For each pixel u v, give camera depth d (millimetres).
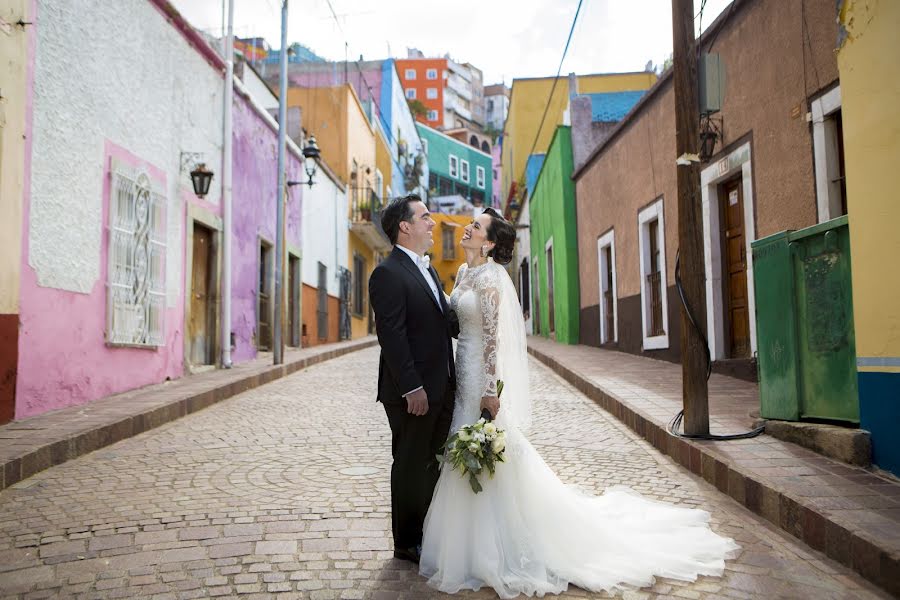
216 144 11258
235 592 2928
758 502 3943
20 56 6109
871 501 3559
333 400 8430
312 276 18391
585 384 8742
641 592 2936
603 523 3305
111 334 7668
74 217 7016
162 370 9125
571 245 18484
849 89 4270
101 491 4422
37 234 6383
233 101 12367
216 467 5062
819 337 4812
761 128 8016
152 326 8773
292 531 3680
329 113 23000
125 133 8125
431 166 52562
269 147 14641
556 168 19625
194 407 7578
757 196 8156
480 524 3102
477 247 3512
